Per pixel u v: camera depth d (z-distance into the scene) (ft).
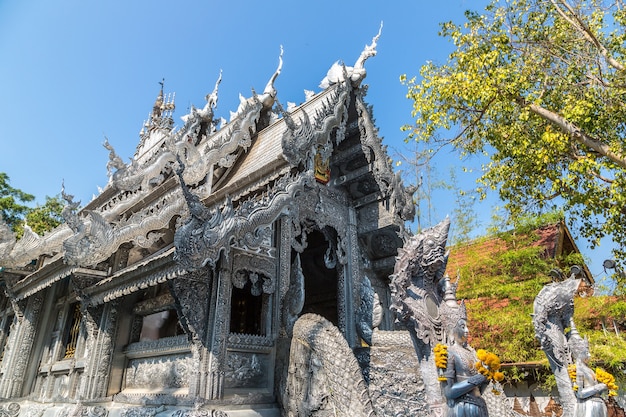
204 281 25.22
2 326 55.36
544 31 44.93
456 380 14.76
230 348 24.43
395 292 17.24
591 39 40.52
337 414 19.43
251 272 26.94
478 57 42.24
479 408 14.19
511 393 42.45
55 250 41.73
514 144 43.93
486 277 54.49
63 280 46.70
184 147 37.70
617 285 41.91
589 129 38.78
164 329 31.65
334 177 35.53
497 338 45.24
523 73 42.34
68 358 40.57
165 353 28.96
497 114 45.11
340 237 33.65
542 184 44.86
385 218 34.12
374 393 20.88
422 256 17.54
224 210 22.66
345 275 33.06
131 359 33.14
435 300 17.52
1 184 96.32
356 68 34.81
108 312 33.86
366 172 34.12
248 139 41.39
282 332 26.73
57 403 37.19
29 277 41.91
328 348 21.12
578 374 23.75
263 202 24.95
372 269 35.63
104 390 31.76
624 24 39.50
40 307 47.44
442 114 45.83
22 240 44.70
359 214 36.01
